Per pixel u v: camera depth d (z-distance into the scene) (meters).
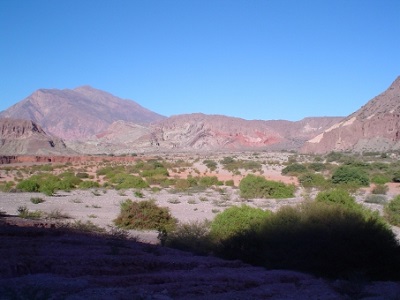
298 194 41.53
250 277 11.65
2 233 16.42
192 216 26.83
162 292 9.80
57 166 94.94
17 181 57.09
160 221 22.91
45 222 21.70
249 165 82.88
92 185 49.25
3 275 10.63
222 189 46.31
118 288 9.80
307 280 11.98
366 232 12.93
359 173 51.03
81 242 15.66
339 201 19.53
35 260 11.85
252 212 16.55
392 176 60.31
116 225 22.78
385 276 12.93
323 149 153.25
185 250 16.31
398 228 22.83
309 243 13.07
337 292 10.98
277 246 13.69
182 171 76.50
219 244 15.65
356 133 148.75
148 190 46.31
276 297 10.16
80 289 9.52
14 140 165.50
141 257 13.41
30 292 8.59
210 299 9.62
